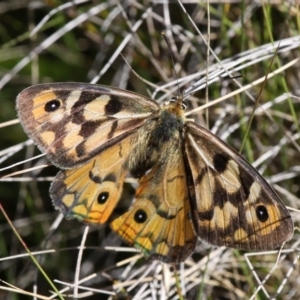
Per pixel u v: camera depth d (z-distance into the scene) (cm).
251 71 45
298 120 45
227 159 40
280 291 42
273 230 39
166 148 41
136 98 41
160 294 42
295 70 45
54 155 40
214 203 40
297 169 45
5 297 46
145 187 41
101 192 40
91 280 46
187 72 46
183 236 40
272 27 46
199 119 45
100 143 40
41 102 40
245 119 45
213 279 44
